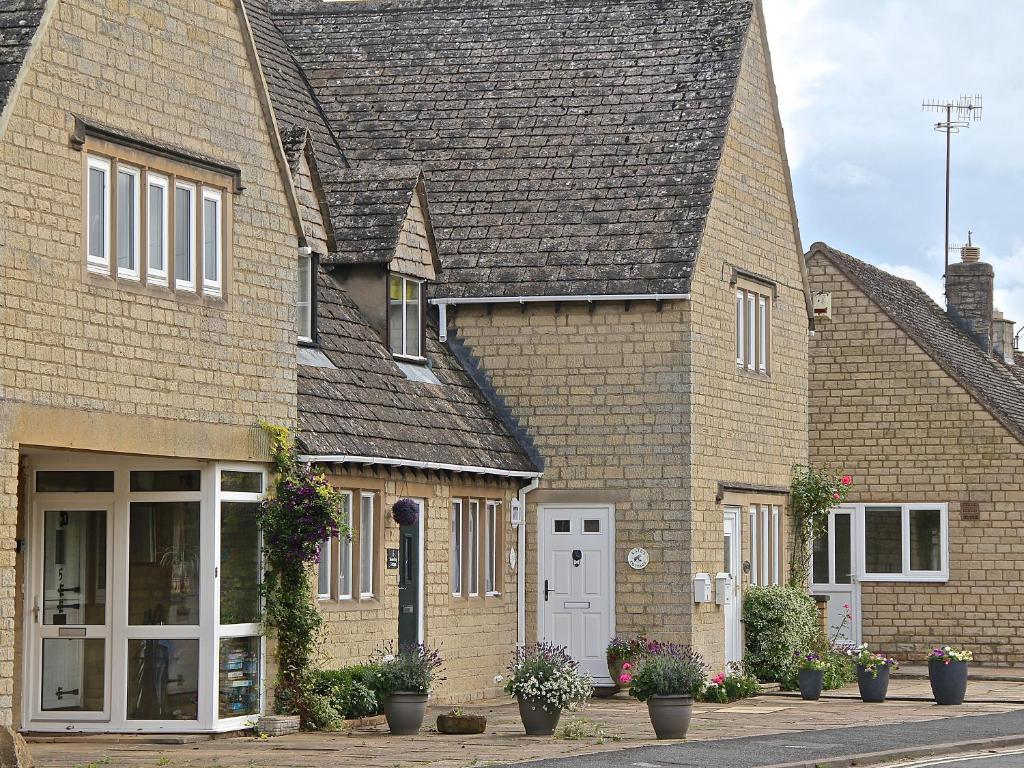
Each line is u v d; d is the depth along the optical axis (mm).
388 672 19031
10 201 15109
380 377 22438
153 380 16922
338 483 20266
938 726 20641
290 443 18938
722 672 25406
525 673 18969
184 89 17625
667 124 26438
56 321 15625
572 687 18953
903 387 33969
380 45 28922
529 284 24938
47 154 15586
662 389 24625
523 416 25109
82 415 15891
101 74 16375
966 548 33500
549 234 25453
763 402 27688
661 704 18797
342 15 29656
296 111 26891
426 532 22484
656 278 24453
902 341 33969
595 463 24828
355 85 28328
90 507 18031
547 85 27578
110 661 17891
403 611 21953
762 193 27906
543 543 24969
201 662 17797
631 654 24250
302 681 18891
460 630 23266
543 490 24938
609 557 24719
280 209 19203
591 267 24844
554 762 16156
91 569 18031
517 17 28750
